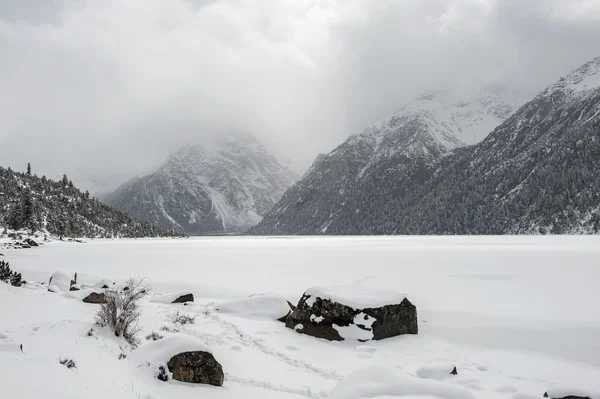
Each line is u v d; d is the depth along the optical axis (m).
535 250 53.03
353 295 14.30
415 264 36.78
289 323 14.62
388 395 6.45
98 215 148.88
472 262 37.53
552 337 13.09
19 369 5.98
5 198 104.44
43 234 95.81
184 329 13.30
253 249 69.38
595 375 10.00
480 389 9.08
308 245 87.12
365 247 73.06
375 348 12.54
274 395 8.26
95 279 26.48
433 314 16.61
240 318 15.65
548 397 8.34
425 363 11.09
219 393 7.92
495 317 15.67
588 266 32.38
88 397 5.48
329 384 9.26
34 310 12.45
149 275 28.88
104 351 8.85
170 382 8.02
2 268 18.06
